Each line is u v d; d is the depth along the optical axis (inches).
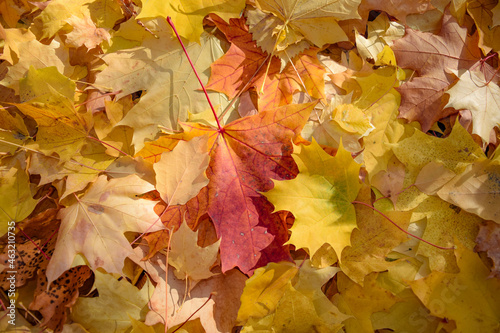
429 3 24.1
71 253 21.6
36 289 22.0
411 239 22.7
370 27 24.3
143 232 21.9
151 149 22.6
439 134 24.1
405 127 23.6
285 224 22.3
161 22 23.0
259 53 23.5
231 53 23.2
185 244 21.9
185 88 23.1
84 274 22.2
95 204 22.0
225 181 22.5
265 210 22.4
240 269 21.9
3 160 22.8
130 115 22.8
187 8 22.8
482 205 22.5
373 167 23.0
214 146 22.6
